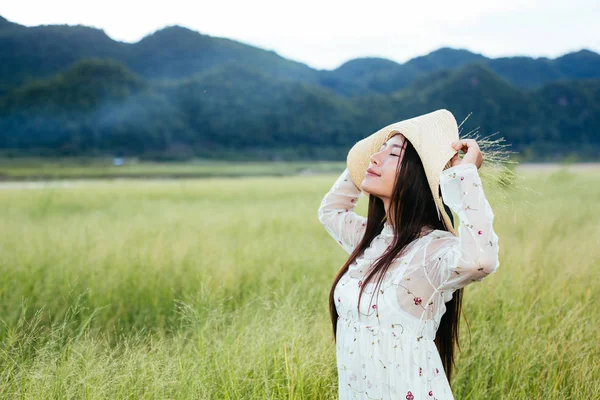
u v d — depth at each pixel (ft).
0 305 13.80
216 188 76.64
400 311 5.89
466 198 5.59
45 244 20.94
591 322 11.64
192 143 519.19
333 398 8.67
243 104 556.92
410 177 6.23
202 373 8.84
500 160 6.81
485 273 5.51
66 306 13.69
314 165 345.72
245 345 10.11
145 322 13.85
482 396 9.57
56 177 160.66
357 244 7.61
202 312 11.35
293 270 18.22
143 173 193.77
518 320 12.00
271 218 34.32
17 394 8.16
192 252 19.92
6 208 43.47
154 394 8.25
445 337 6.89
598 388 9.02
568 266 15.89
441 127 6.34
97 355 10.00
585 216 35.68
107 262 18.15
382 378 5.92
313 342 10.28
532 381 9.82
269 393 8.62
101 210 43.39
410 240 6.18
